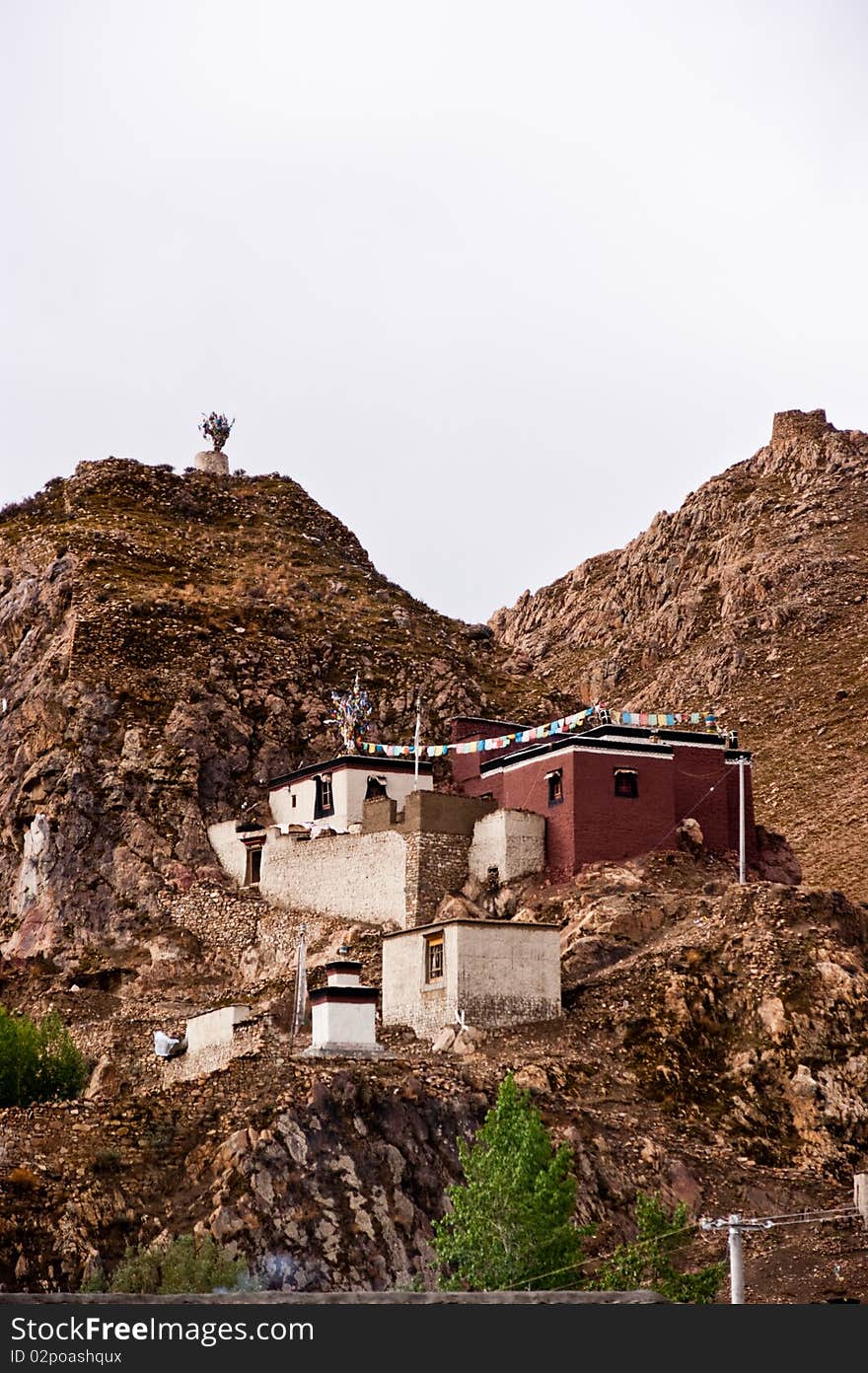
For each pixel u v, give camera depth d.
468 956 75.38
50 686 107.00
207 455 152.50
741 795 92.19
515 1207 55.75
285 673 112.56
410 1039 75.44
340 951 85.88
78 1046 85.81
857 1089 72.06
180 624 113.38
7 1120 67.19
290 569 132.50
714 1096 72.06
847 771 150.88
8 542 127.38
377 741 111.06
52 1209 63.00
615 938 80.69
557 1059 72.50
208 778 103.25
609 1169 66.56
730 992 76.25
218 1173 64.19
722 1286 59.12
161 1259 59.34
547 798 90.06
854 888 127.50
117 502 138.38
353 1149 65.38
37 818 100.44
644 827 89.44
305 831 95.94
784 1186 67.88
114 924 96.00
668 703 182.38
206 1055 78.00
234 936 93.88
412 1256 63.03
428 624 130.50
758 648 182.38
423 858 88.88
